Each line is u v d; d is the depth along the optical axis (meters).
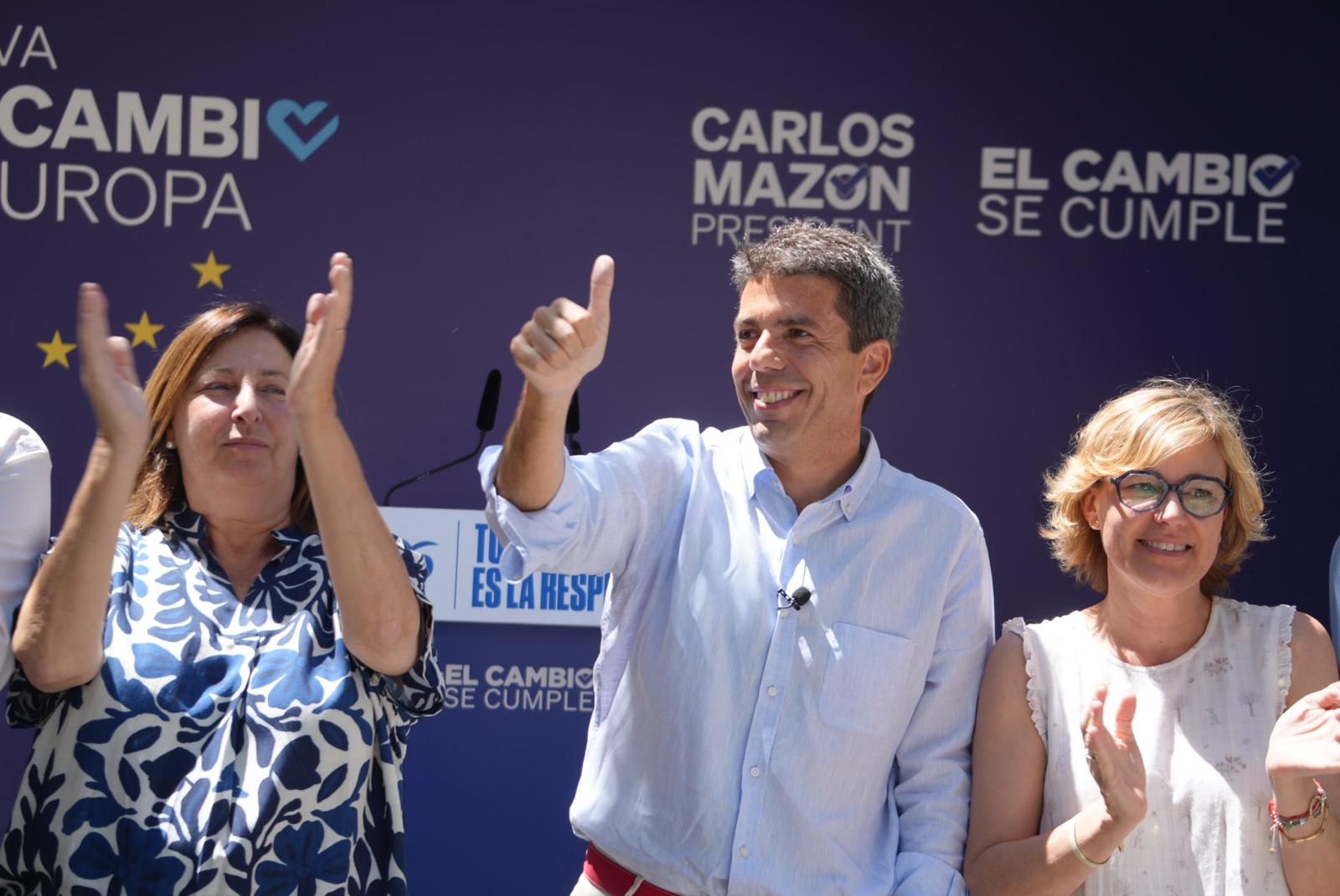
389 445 5.29
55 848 2.66
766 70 5.40
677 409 5.39
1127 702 2.89
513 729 5.27
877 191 5.43
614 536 3.14
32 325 5.20
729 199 5.41
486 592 5.24
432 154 5.32
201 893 2.63
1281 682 3.14
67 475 5.22
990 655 3.33
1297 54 5.49
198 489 2.97
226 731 2.72
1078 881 2.98
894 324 3.23
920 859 3.15
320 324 2.68
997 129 5.45
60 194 5.21
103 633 2.77
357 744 2.80
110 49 5.21
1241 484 3.20
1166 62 5.47
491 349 5.35
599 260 2.66
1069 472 3.30
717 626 3.14
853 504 3.21
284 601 2.91
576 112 5.36
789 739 3.08
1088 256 5.48
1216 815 3.06
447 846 5.23
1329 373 5.52
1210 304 5.50
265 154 5.27
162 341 5.25
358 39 5.29
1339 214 5.52
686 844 3.07
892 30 5.43
